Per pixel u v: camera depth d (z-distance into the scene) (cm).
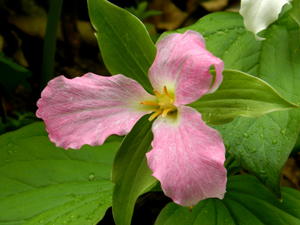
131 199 17
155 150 16
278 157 18
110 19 18
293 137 19
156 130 17
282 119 19
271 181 18
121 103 18
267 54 21
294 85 20
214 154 15
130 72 18
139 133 18
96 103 17
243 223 20
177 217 20
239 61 21
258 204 21
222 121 16
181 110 16
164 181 15
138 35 18
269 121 19
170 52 17
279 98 15
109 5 18
